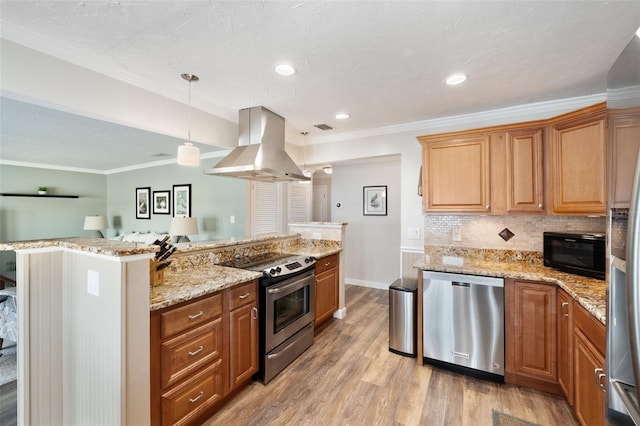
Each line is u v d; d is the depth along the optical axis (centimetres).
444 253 314
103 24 163
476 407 195
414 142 348
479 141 263
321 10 150
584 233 219
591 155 212
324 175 626
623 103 83
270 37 175
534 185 245
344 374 236
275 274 228
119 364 133
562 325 196
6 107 255
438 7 148
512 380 219
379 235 495
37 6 148
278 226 480
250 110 296
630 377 85
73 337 159
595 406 147
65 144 402
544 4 145
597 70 213
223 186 447
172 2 145
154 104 247
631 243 71
